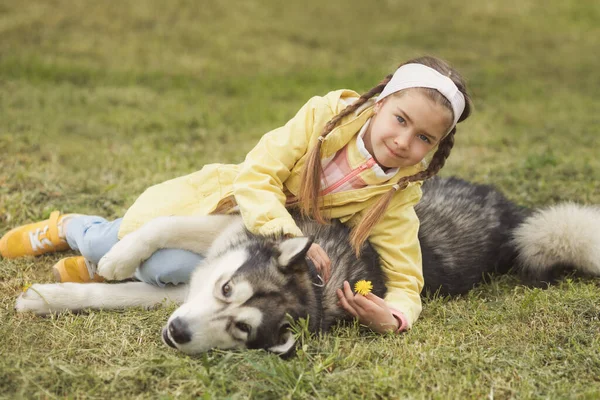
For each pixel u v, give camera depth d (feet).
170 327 8.68
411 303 10.44
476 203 13.85
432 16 43.96
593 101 31.17
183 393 8.07
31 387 7.92
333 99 10.63
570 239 12.82
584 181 18.28
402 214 10.64
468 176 18.89
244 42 35.63
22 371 8.11
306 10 41.91
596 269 12.78
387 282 10.68
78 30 33.17
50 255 12.21
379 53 36.45
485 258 13.14
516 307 11.09
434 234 12.64
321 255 9.70
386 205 10.09
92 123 22.11
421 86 9.59
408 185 10.66
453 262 12.45
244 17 39.04
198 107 25.62
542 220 13.42
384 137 9.78
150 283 10.72
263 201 9.86
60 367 8.28
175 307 10.39
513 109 28.53
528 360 9.27
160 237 10.34
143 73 29.50
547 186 17.74
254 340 8.73
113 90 26.48
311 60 34.35
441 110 9.57
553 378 8.86
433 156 10.63
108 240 11.02
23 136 19.29
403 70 9.98
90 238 11.16
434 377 8.70
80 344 9.13
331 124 10.11
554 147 22.79
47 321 9.75
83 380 8.16
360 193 10.28
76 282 11.11
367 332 10.16
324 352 9.05
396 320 9.97
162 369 8.46
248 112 25.64
